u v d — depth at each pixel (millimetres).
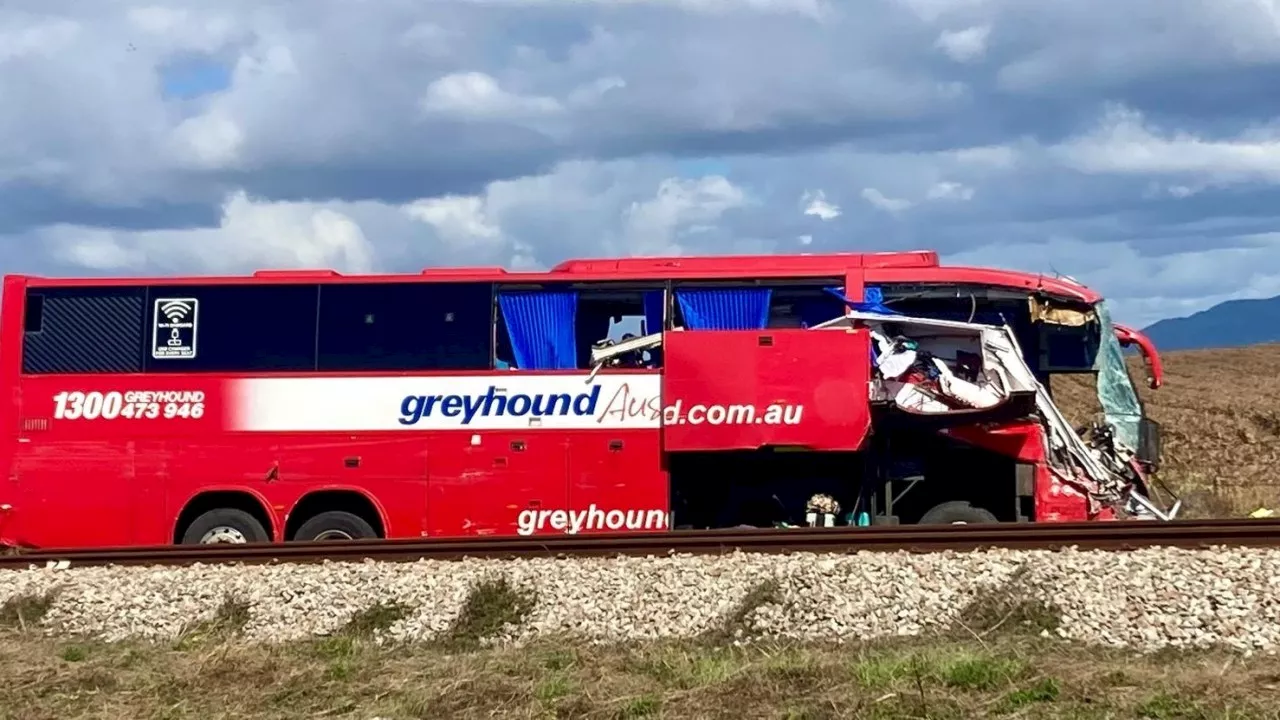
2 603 14289
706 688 10008
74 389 17172
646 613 12680
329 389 16891
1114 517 16438
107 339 17219
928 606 12234
